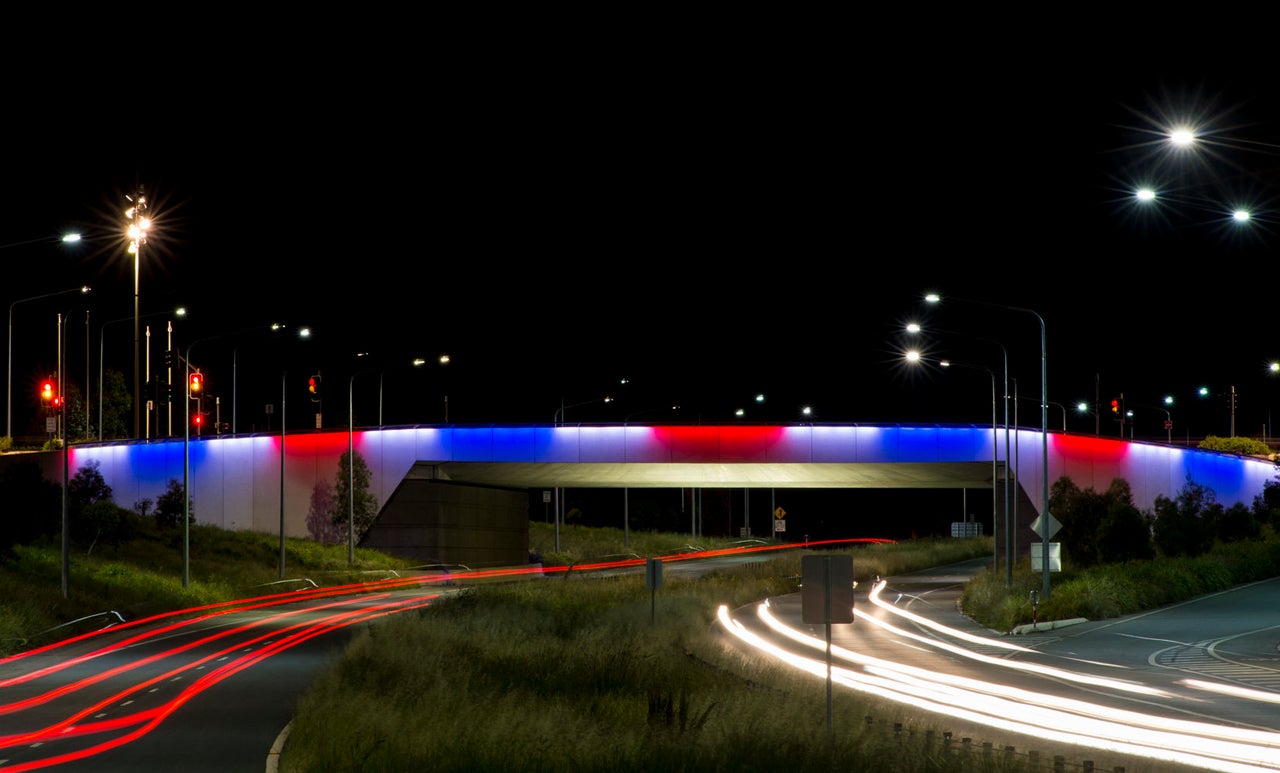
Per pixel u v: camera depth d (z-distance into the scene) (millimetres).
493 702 22344
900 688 27312
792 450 79250
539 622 41000
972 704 24406
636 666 28297
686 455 79625
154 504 78375
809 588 18625
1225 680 28641
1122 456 78062
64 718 22453
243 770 16953
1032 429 78688
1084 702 24703
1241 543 63062
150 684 27984
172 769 17031
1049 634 41688
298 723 19812
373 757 16781
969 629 45531
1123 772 14711
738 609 55531
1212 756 18109
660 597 51812
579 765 16469
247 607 57750
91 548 59875
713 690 24688
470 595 49969
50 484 59750
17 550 54062
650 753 16906
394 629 34312
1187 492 71438
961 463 78875
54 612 43656
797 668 31828
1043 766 16109
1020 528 79812
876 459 78750
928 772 15742
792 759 16344
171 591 54625
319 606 58250
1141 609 47656
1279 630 40000
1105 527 57750
